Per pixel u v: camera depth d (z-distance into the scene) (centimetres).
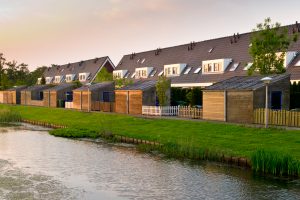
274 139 2428
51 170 2170
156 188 1783
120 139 3161
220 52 5600
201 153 2353
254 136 2570
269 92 3203
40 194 1703
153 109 4281
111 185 1847
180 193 1698
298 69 4138
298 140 2322
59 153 2692
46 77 10825
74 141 3238
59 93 6538
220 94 3456
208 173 2014
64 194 1705
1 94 8931
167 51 6931
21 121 5269
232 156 2192
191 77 5550
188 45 6456
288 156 1912
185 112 3994
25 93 7794
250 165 2064
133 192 1727
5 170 2167
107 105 5141
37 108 6216
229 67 5091
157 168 2167
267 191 1684
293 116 2866
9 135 3722
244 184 1794
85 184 1869
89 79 8512
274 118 2997
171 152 2539
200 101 4328
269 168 1952
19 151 2788
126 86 4956
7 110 5553
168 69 6131
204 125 3114
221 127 2944
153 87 4475
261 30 3634
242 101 3238
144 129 3372
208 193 1688
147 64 7081
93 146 2964
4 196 1670
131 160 2403
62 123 4444
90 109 5447
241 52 5188
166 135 3008
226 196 1639
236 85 3375
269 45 3578
